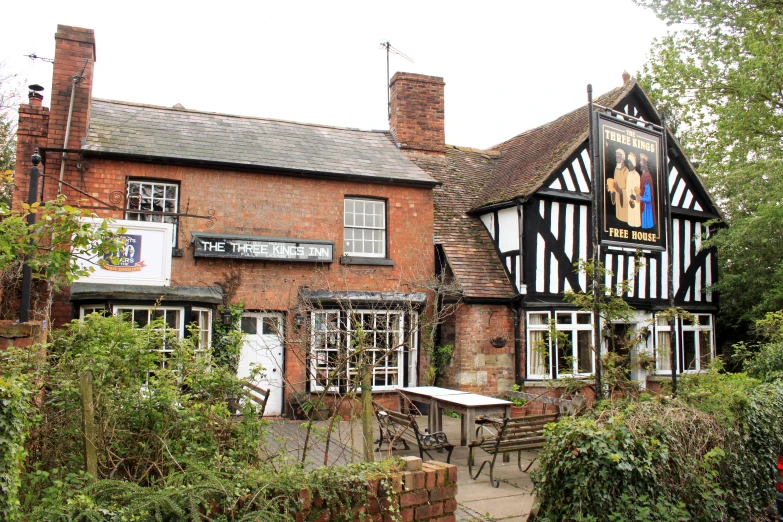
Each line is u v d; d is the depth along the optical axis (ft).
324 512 12.11
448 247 42.73
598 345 24.30
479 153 54.54
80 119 33.91
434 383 40.68
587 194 43.73
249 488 11.73
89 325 15.67
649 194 29.71
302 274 37.35
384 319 37.17
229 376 16.08
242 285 35.68
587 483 15.79
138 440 13.96
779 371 29.50
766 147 49.29
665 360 45.70
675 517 15.81
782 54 44.65
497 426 27.48
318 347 33.76
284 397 35.58
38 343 15.24
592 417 17.98
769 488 19.90
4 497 9.38
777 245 44.52
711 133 56.80
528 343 41.11
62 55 34.17
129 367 15.05
